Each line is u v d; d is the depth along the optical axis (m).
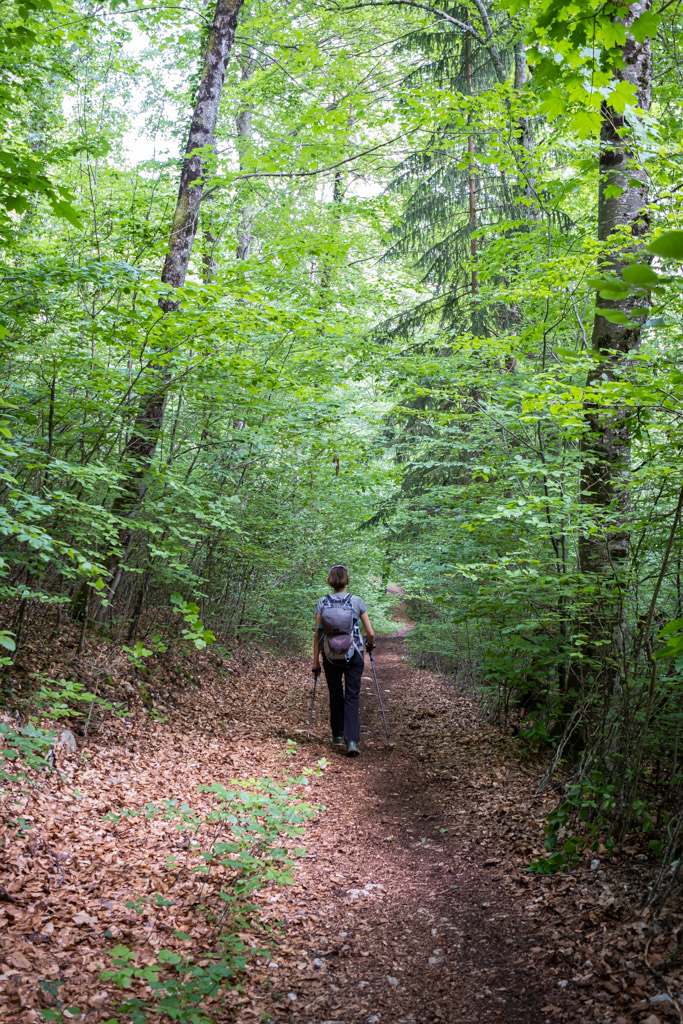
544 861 3.78
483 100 7.12
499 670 6.19
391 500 11.23
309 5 11.09
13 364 6.35
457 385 7.76
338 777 6.10
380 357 8.43
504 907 3.54
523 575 5.12
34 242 8.12
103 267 5.48
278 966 3.03
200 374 6.62
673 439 4.33
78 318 6.43
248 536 8.84
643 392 3.88
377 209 11.16
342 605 7.05
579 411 5.16
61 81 9.55
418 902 3.76
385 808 5.43
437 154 11.88
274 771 5.98
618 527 4.57
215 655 9.17
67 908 3.18
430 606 10.59
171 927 3.17
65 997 2.53
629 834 3.93
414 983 2.92
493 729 7.20
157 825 4.40
